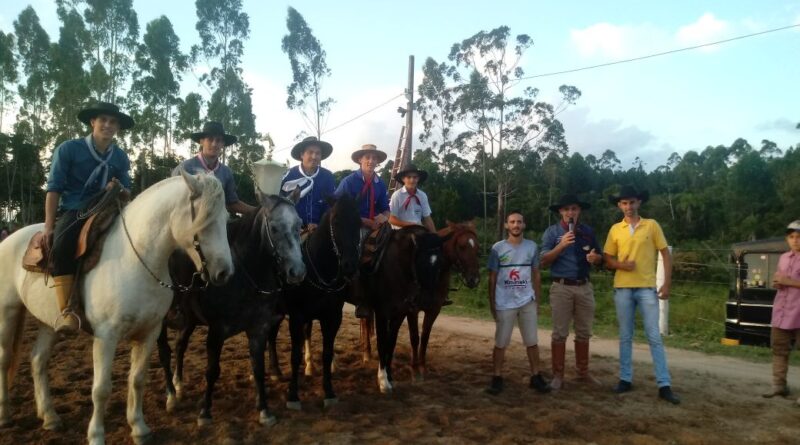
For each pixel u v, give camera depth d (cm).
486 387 655
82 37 3447
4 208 3722
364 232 666
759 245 1066
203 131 584
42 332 498
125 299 418
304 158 680
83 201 465
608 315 1403
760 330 1038
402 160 2116
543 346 923
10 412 503
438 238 619
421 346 704
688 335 1126
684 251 2020
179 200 418
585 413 557
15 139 3353
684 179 6488
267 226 496
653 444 474
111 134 479
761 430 519
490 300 649
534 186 4606
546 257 642
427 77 3678
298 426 503
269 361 707
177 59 3559
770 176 4306
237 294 492
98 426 426
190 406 557
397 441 466
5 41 3603
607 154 7906
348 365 762
